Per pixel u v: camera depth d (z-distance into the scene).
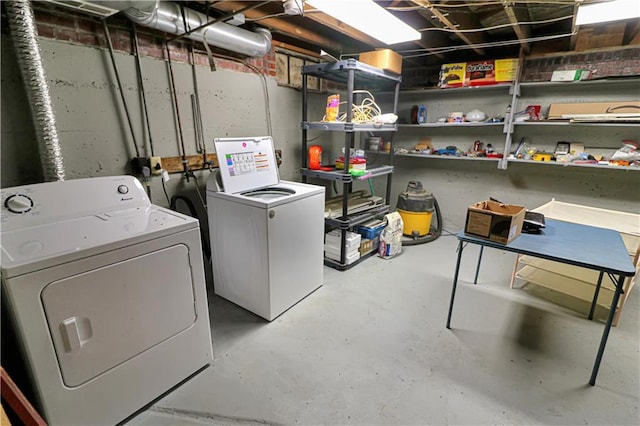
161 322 1.54
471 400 1.57
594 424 1.45
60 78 1.81
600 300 2.38
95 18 1.90
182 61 2.37
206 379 1.70
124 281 1.38
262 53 2.66
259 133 3.06
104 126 2.02
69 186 1.64
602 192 3.31
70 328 1.24
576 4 1.95
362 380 1.70
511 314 2.30
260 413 1.51
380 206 3.56
